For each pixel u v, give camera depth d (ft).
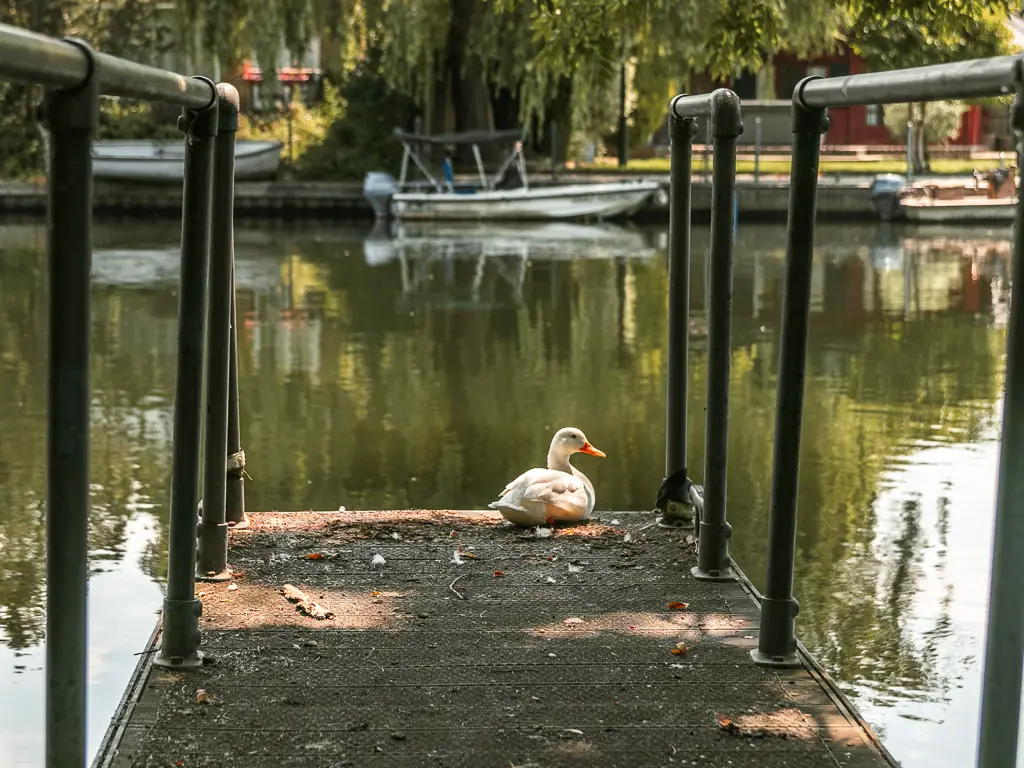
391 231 128.88
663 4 49.73
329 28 130.52
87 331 11.25
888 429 44.60
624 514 25.75
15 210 137.39
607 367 56.90
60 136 10.91
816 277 90.89
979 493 36.37
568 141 158.20
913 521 33.76
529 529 24.52
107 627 26.20
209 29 126.93
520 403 49.11
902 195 135.54
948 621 26.78
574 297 80.79
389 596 20.30
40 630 26.09
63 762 11.54
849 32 122.83
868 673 24.32
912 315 73.20
